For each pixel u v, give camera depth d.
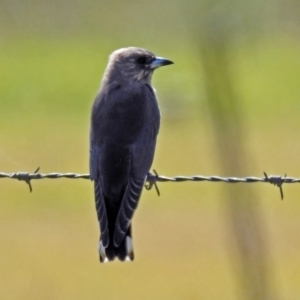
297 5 40.09
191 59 38.47
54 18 49.59
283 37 41.50
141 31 46.28
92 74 42.09
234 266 18.06
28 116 33.75
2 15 49.50
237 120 19.33
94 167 10.31
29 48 47.00
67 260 19.52
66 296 17.88
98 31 48.84
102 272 18.94
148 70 11.30
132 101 10.70
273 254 19.94
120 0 47.81
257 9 20.41
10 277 18.64
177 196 23.92
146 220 22.09
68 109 35.22
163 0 44.38
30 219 22.33
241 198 17.89
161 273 18.91
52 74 41.78
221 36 19.67
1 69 42.34
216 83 19.59
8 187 24.67
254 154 27.64
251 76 39.47
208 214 22.27
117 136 10.38
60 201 23.59
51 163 26.28
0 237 21.03
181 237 20.86
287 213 22.19
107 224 9.73
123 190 10.06
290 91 36.81
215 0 19.69
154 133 10.70
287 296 18.00
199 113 28.84
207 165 26.62
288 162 26.69
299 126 31.67
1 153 27.53
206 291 18.17
